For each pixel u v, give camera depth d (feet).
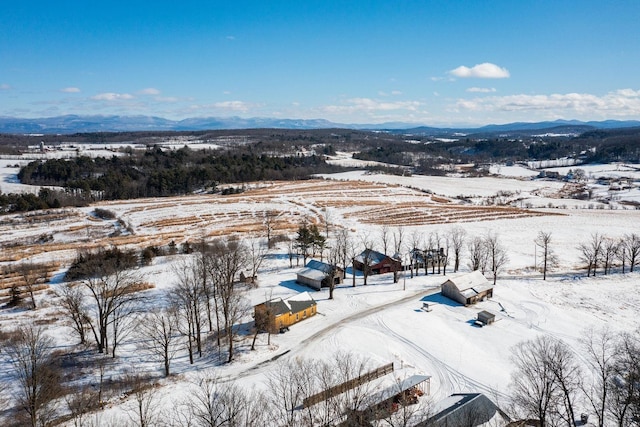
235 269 225.76
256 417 119.03
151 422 127.85
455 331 205.16
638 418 113.91
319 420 125.18
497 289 262.47
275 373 161.48
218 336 183.83
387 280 279.69
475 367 171.42
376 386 146.92
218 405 123.54
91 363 168.14
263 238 376.68
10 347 174.60
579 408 141.18
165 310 213.05
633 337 197.06
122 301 195.31
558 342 187.62
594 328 209.26
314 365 163.43
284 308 205.05
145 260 302.45
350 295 249.55
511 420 127.75
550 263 320.09
